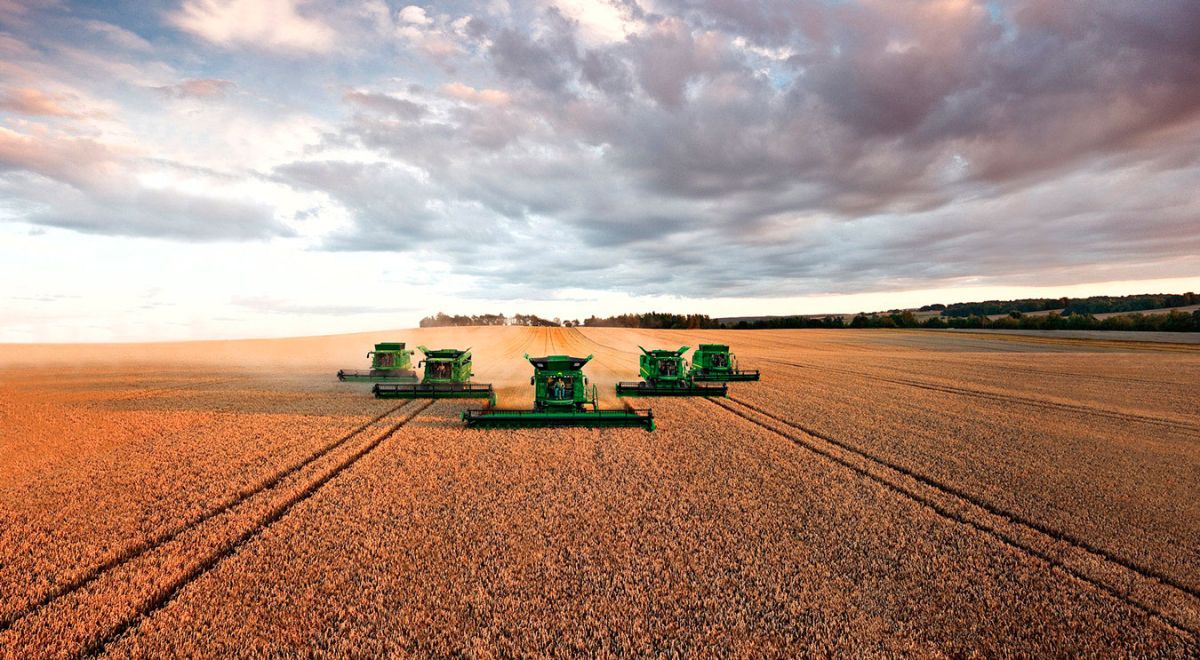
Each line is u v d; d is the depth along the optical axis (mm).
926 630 7785
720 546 10305
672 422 21953
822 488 13883
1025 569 9742
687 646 7312
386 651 7117
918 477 15281
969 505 12977
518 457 16281
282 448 16969
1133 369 46969
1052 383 37531
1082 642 7652
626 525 11188
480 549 10000
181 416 22266
